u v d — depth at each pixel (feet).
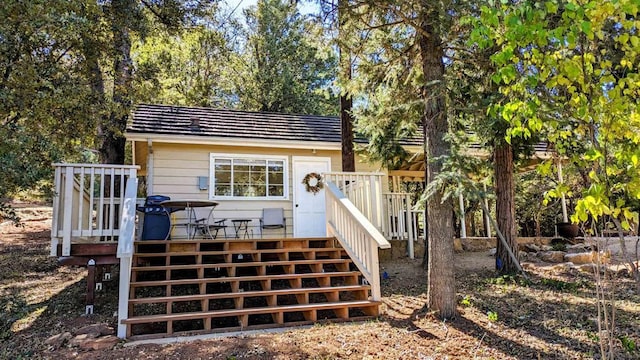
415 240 37.04
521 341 16.22
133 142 33.40
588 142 11.77
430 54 20.26
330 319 19.58
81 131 25.23
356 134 38.04
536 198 48.55
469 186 17.38
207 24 40.29
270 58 75.82
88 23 21.83
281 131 37.68
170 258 23.45
